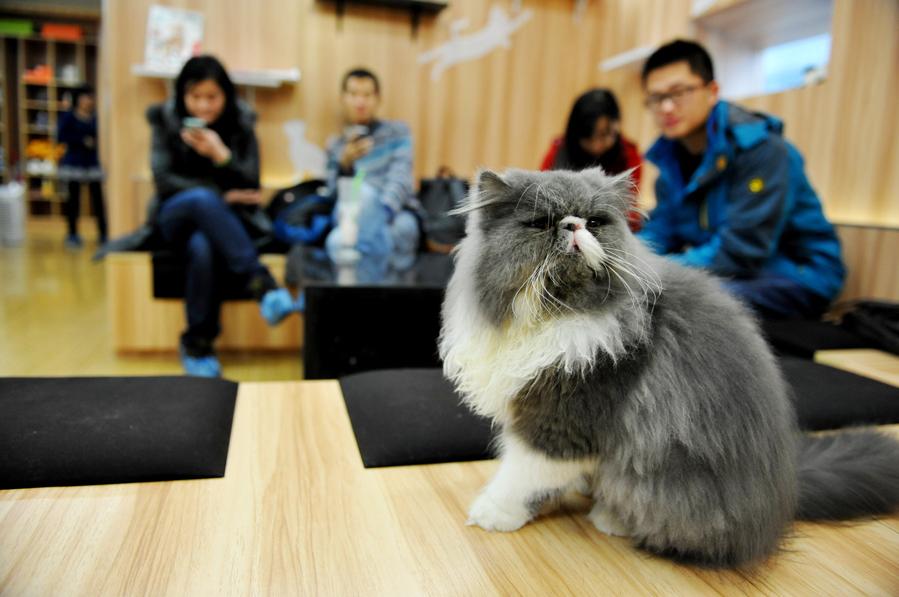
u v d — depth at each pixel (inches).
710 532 26.3
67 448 32.0
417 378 46.6
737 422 26.5
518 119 148.6
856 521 30.9
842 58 88.9
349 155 110.7
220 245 95.0
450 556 26.9
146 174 127.9
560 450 27.5
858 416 43.6
